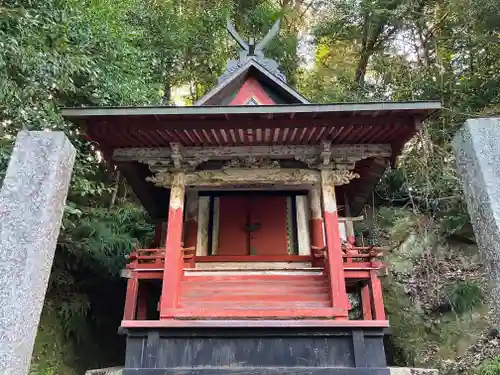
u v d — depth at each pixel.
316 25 17.28
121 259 10.60
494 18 11.30
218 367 5.75
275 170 7.32
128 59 10.27
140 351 5.91
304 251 8.11
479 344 9.29
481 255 3.91
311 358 5.80
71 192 9.09
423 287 11.00
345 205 9.48
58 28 7.34
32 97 6.99
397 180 13.84
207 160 7.39
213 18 16.03
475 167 4.04
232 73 8.33
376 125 6.51
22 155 3.80
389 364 9.73
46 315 8.45
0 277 3.30
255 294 6.82
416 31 15.09
